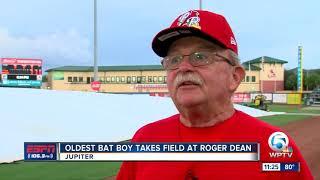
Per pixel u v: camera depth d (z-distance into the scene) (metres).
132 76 94.88
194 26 2.02
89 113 17.53
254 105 51.78
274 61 95.56
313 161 12.98
